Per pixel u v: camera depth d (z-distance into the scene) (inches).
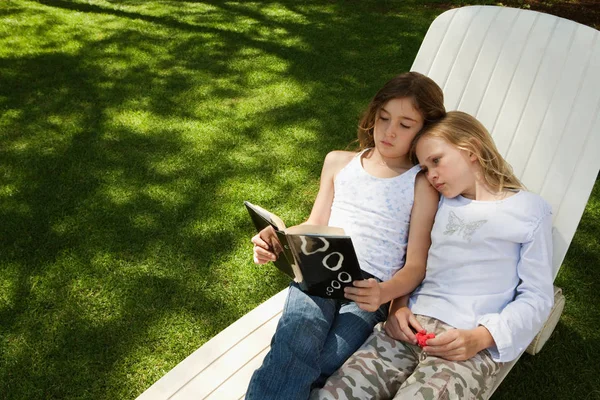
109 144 147.3
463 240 72.8
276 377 66.8
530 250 70.6
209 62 190.1
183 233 118.3
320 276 69.6
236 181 133.2
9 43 205.2
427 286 75.0
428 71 100.7
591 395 85.5
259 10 235.8
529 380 88.0
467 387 63.7
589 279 105.3
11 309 101.7
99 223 120.8
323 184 86.4
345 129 151.8
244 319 82.7
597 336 94.7
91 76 181.9
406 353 72.1
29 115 161.0
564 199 84.4
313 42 202.1
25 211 124.5
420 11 228.7
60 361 92.5
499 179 74.6
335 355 72.5
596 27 211.3
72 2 246.2
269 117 158.1
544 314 69.0
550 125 88.5
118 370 91.4
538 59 92.7
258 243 75.5
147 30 216.8
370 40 202.4
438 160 73.7
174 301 103.5
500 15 98.6
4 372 90.8
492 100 94.3
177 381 73.4
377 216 78.6
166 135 150.9
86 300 103.3
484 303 70.5
